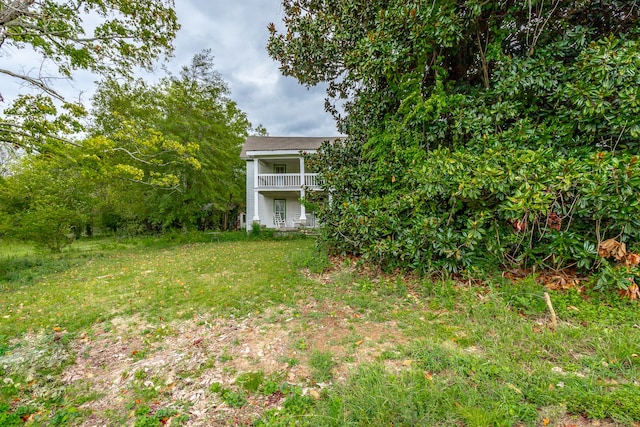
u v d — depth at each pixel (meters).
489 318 3.03
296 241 12.40
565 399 1.75
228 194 17.55
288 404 1.94
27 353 2.85
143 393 2.17
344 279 4.94
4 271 7.02
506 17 4.36
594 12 4.23
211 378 2.33
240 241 12.99
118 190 13.73
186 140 13.77
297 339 2.91
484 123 4.27
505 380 1.97
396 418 1.69
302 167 14.78
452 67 5.46
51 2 6.50
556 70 4.03
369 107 6.13
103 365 2.63
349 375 2.21
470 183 3.63
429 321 3.12
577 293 3.32
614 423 1.57
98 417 1.95
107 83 12.39
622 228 3.25
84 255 9.62
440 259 4.39
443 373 2.13
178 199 13.98
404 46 4.60
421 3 4.23
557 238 3.52
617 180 2.97
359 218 4.91
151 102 13.98
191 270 6.52
